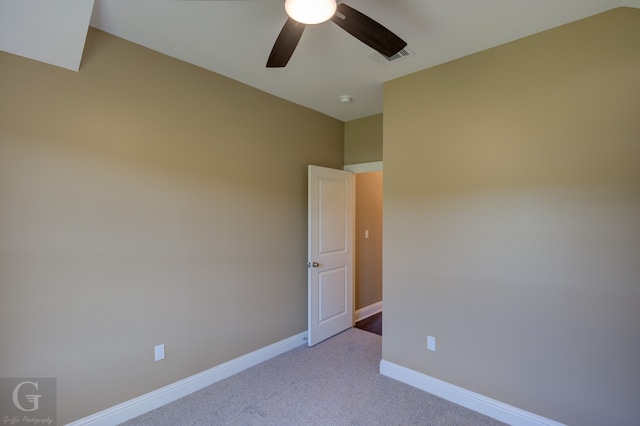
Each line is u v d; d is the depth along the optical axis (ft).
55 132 6.21
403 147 8.88
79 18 5.47
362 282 14.53
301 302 11.32
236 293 9.28
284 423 6.98
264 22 6.48
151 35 6.96
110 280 6.88
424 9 6.08
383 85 9.37
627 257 5.90
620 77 5.98
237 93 9.29
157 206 7.61
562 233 6.52
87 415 6.57
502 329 7.21
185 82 8.12
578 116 6.39
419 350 8.50
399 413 7.37
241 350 9.40
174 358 7.90
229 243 9.11
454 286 7.91
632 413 5.82
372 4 5.94
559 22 6.47
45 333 6.11
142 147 7.37
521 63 7.04
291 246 10.94
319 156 11.94
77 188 6.47
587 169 6.28
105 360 6.81
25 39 5.59
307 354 10.51
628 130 5.91
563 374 6.48
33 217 5.98
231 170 9.14
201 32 6.84
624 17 5.95
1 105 5.68
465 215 7.77
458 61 7.94
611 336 6.02
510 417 7.02
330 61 8.09
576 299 6.35
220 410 7.45
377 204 15.58
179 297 8.00
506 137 7.22
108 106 6.86
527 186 6.93
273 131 10.30
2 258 5.70
